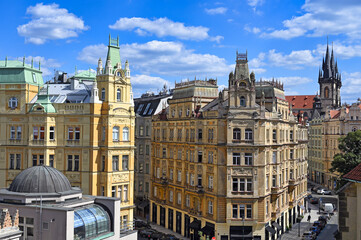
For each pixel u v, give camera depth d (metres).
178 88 83.00
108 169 58.50
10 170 60.06
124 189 60.97
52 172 42.38
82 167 58.53
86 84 70.31
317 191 125.19
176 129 80.44
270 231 67.56
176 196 79.75
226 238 65.88
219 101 68.38
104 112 59.41
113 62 62.66
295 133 84.38
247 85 66.75
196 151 72.38
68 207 37.41
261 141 66.88
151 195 89.06
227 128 66.25
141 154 93.50
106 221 41.38
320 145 143.75
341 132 125.44
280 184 75.44
